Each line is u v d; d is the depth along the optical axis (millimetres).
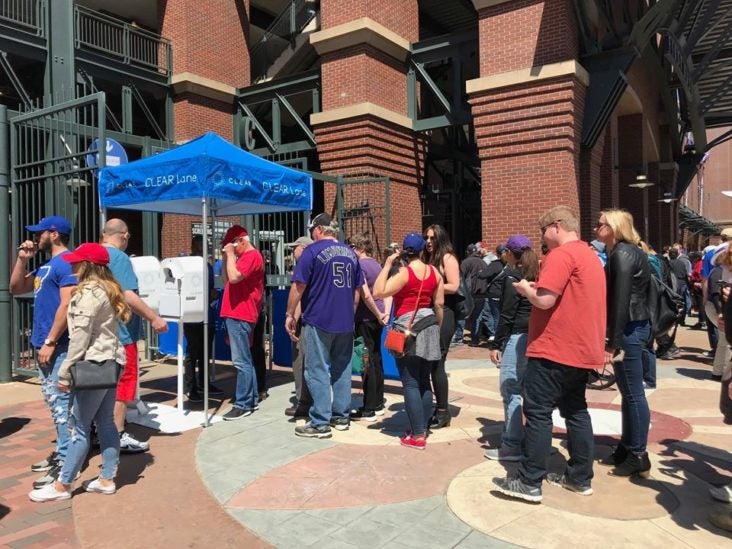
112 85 15375
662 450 4680
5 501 3881
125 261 4648
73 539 3344
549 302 3459
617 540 3207
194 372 6473
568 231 3654
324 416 5059
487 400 6379
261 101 15969
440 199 17250
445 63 16156
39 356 4074
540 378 3592
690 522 3418
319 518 3531
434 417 5320
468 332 12406
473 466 4336
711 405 6152
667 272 8461
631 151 16516
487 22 11680
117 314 3814
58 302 4324
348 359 5293
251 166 5746
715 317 7320
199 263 6270
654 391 6809
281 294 8008
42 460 4688
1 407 6402
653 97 18016
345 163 13414
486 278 10180
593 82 11250
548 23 10945
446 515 3537
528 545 3158
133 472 4328
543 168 11023
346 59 13367
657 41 16516
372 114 13008
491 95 11531
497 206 11570
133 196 5828
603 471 4223
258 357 6465
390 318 5734
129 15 18625
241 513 3623
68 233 4629
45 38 12789
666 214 20281
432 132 17234
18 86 12453
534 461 3639
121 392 4680
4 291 7609
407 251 4645
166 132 15633
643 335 4023
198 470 4332
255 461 4508
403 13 14289
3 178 7598
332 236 5223
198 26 15742
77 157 7164
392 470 4281
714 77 18781
